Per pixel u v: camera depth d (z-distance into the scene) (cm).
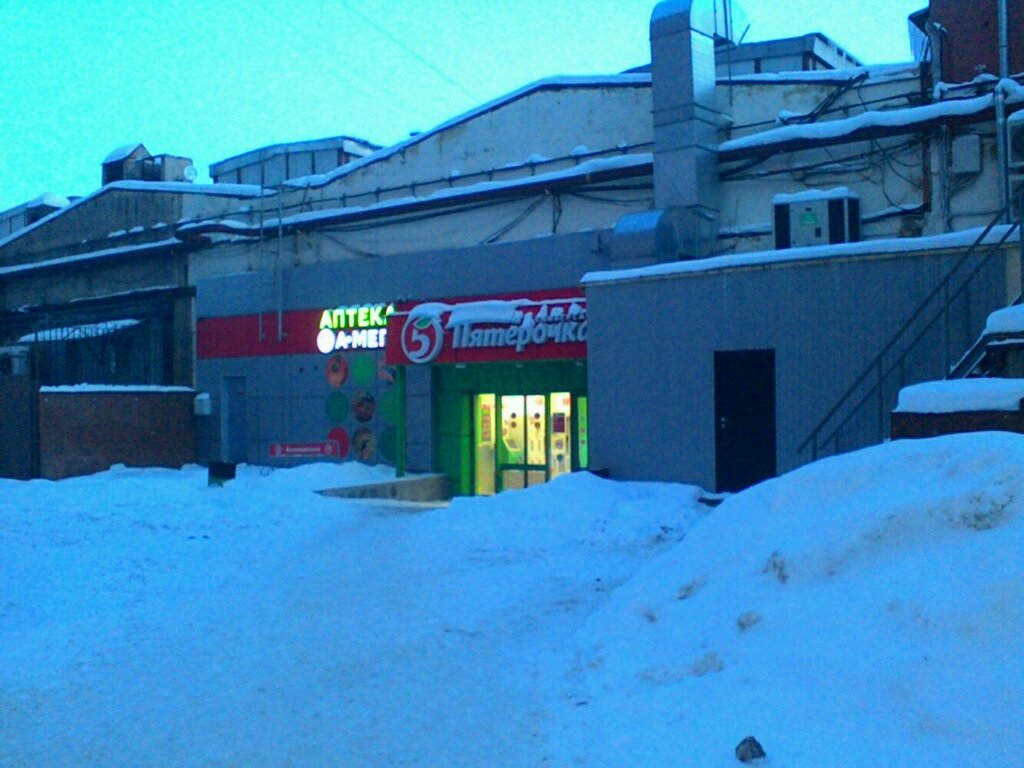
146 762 536
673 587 738
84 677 702
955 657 472
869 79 1777
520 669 694
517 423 2181
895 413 899
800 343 1416
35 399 2539
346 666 718
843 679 505
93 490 1562
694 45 1839
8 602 941
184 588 1005
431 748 546
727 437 1484
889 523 594
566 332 1877
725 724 516
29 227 3447
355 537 1285
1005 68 1606
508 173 2223
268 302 2619
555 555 1138
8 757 547
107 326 3050
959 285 1286
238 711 621
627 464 1580
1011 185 1562
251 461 2647
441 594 957
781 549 647
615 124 2072
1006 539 520
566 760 516
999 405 805
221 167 3331
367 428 2405
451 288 2238
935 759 427
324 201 2555
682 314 1532
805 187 1806
